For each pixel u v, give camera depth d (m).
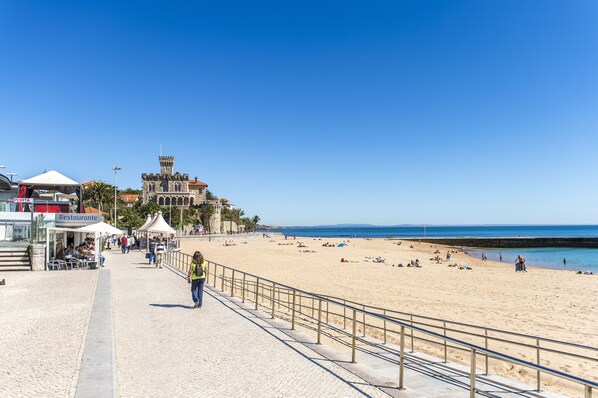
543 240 102.81
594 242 98.88
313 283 25.20
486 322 15.34
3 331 8.52
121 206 97.31
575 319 15.94
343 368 6.80
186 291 14.70
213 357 7.20
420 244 99.44
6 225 24.48
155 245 26.08
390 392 5.77
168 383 5.94
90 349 7.29
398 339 12.19
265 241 97.69
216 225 124.19
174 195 117.81
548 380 9.06
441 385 6.71
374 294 21.16
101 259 24.16
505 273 33.62
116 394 5.30
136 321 9.89
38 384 5.67
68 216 26.66
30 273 19.33
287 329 9.45
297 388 5.83
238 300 13.20
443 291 22.62
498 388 6.96
